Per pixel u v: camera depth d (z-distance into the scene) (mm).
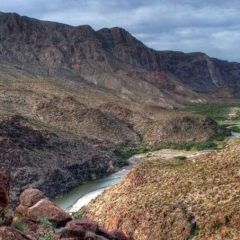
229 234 56219
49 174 126125
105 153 164750
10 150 124188
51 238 17281
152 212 67750
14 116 145375
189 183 72312
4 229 15148
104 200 84250
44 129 151500
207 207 63219
